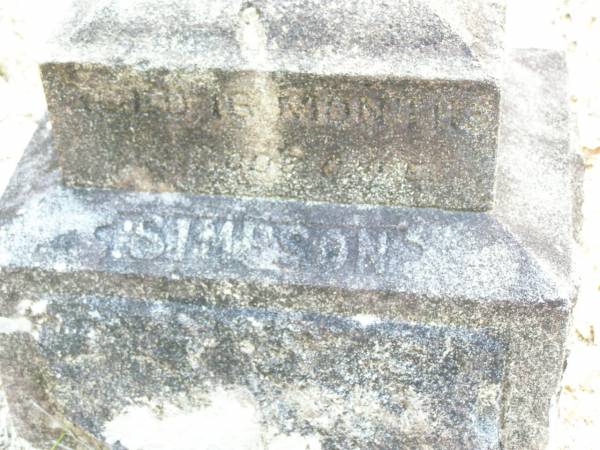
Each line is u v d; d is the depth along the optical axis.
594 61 1.27
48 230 0.75
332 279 0.73
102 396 0.80
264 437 0.81
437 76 0.68
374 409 0.78
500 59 0.69
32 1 1.35
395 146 0.72
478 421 0.76
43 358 0.79
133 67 0.70
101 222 0.75
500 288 0.71
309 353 0.76
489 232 0.73
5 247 0.75
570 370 0.93
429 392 0.76
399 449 0.79
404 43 0.69
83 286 0.75
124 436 0.82
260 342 0.76
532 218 0.75
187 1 0.70
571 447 0.88
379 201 0.75
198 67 0.70
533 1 1.38
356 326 0.74
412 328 0.73
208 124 0.72
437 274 0.72
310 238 0.74
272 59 0.69
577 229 0.90
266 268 0.73
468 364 0.74
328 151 0.73
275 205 0.75
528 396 0.75
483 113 0.69
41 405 0.82
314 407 0.78
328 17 0.69
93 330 0.77
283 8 0.69
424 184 0.73
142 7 0.70
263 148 0.73
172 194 0.76
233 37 0.70
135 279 0.74
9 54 1.28
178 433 0.82
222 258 0.74
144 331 0.76
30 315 0.77
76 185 0.77
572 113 0.88
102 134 0.74
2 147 1.16
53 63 0.70
